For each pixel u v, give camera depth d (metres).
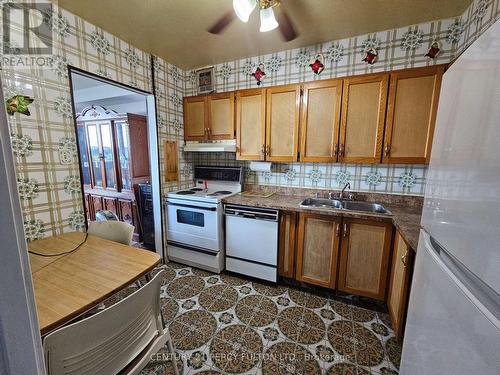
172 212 2.61
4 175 0.29
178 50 2.30
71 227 1.70
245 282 2.29
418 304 0.90
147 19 1.75
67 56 1.63
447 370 0.64
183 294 2.08
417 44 1.92
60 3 1.54
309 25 1.89
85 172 3.91
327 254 2.01
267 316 1.80
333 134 2.07
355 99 1.97
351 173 2.35
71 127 1.67
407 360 0.98
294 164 2.59
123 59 2.07
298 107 2.18
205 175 2.94
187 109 2.78
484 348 0.49
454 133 0.72
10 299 0.31
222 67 2.69
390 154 1.92
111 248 1.35
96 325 0.72
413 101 1.80
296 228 2.10
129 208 3.50
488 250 0.50
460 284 0.60
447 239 0.70
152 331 1.00
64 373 0.68
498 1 1.29
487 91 0.54
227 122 2.56
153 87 2.40
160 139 2.54
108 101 3.65
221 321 1.74
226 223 2.37
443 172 0.78
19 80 1.40
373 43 2.04
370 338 1.58
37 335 0.35
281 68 2.42
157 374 1.33
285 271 2.20
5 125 0.30
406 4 1.62
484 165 0.53
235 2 1.18
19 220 0.32
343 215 1.89
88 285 0.98
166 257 2.73
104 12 1.66
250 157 2.47
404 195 2.16
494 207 0.48
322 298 2.04
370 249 1.86
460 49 1.76
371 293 1.89
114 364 0.82
